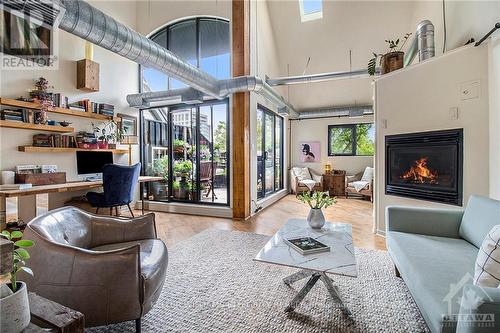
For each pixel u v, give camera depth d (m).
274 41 6.50
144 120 5.76
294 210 5.48
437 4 3.97
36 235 1.55
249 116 4.90
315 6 5.95
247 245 3.24
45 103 3.72
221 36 5.34
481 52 2.67
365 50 6.07
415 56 4.37
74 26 2.37
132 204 5.57
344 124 7.84
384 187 3.74
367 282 2.26
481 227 1.90
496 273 1.23
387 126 3.69
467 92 2.77
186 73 3.71
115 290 1.44
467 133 2.78
